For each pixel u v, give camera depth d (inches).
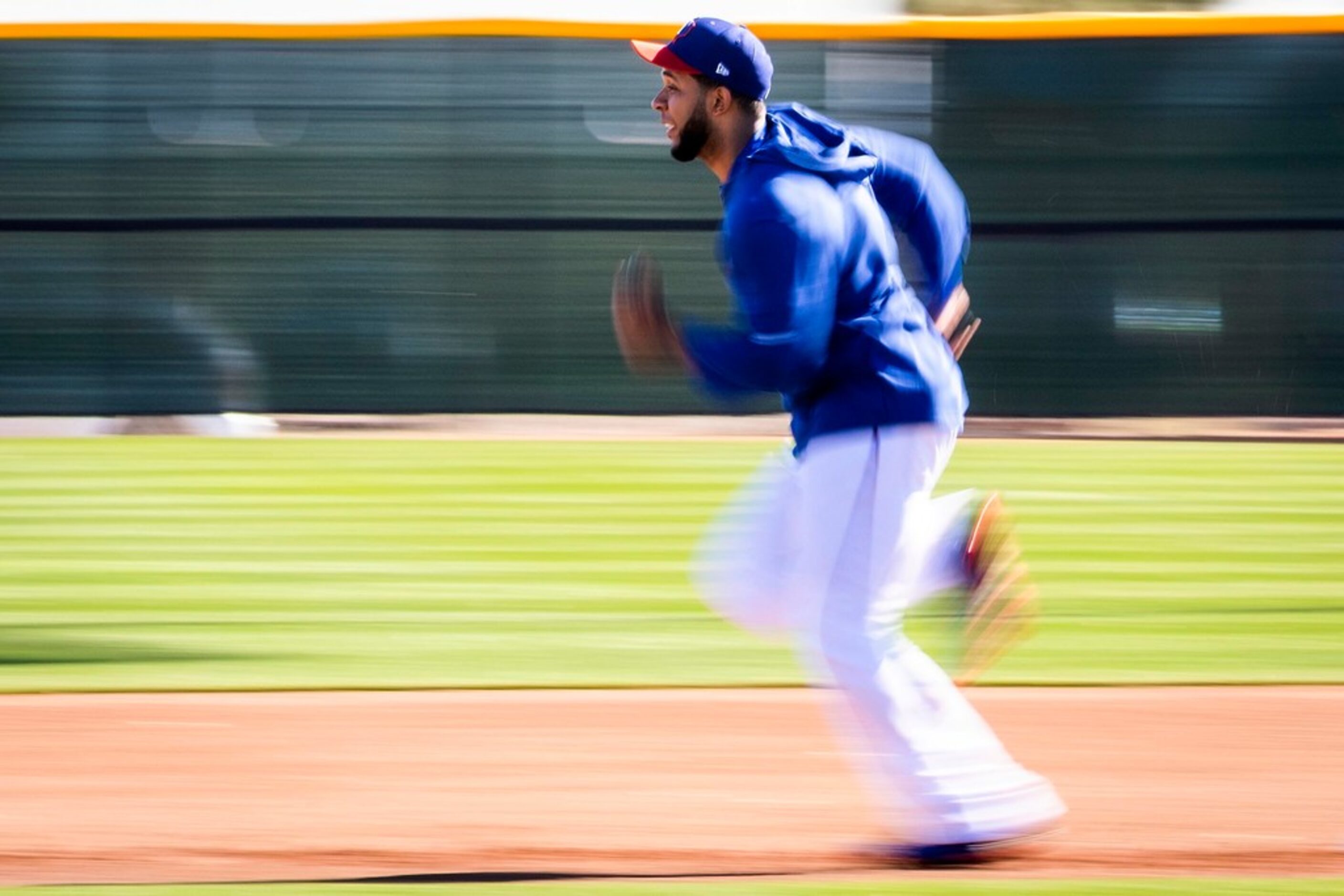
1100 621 962.1
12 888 534.9
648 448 1594.5
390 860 572.1
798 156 491.5
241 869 562.3
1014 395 1738.4
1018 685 820.0
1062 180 1724.9
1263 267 1727.4
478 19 1702.8
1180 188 1723.7
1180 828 601.3
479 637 917.8
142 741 720.3
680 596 1019.3
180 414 1720.0
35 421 1713.8
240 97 1708.9
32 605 995.3
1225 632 935.7
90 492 1364.4
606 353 1739.7
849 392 507.8
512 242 1727.4
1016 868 551.2
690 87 504.4
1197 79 1712.6
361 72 1710.1
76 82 1696.6
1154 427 1711.4
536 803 636.7
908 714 528.7
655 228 1726.1
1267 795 642.8
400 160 1718.8
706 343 482.6
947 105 1721.2
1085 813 619.8
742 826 608.1
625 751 706.2
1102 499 1355.8
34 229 1706.4
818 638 522.9
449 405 1734.7
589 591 1035.3
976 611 523.8
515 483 1408.7
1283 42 1705.2
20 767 682.2
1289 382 1736.0
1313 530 1237.7
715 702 785.6
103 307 1713.8
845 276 498.6
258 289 1721.2
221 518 1264.8
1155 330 1736.0
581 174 1721.2
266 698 792.9
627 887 533.3
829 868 557.0
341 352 1728.6
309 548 1160.2
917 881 527.8
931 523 524.1
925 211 538.9
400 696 797.2
